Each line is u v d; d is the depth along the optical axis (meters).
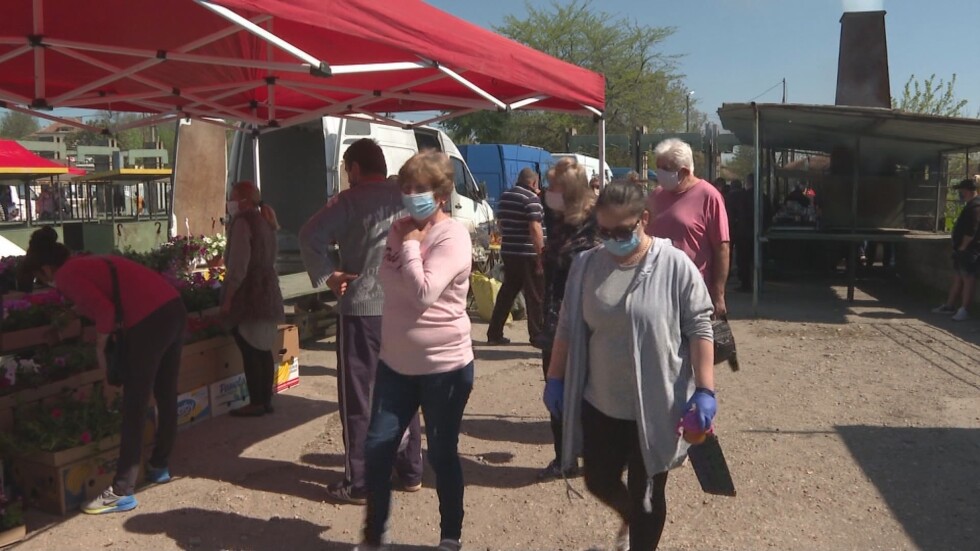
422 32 4.07
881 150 13.02
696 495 4.55
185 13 4.29
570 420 3.16
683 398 3.01
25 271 4.84
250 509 4.32
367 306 4.24
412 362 3.49
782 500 4.50
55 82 6.05
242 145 10.68
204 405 5.76
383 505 3.57
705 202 4.29
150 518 4.15
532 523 4.20
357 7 3.65
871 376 7.34
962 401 6.47
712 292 4.34
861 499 4.52
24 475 4.21
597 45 38.84
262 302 5.68
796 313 10.93
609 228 2.93
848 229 12.82
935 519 4.25
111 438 4.38
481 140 35.56
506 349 8.39
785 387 6.94
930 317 10.53
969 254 10.13
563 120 37.47
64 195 16.33
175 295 4.33
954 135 11.30
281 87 6.38
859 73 15.24
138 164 23.47
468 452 5.25
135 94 5.90
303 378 7.15
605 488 3.21
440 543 3.64
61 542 3.86
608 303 3.02
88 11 4.21
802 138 13.19
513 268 7.55
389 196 4.25
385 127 11.28
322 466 4.98
